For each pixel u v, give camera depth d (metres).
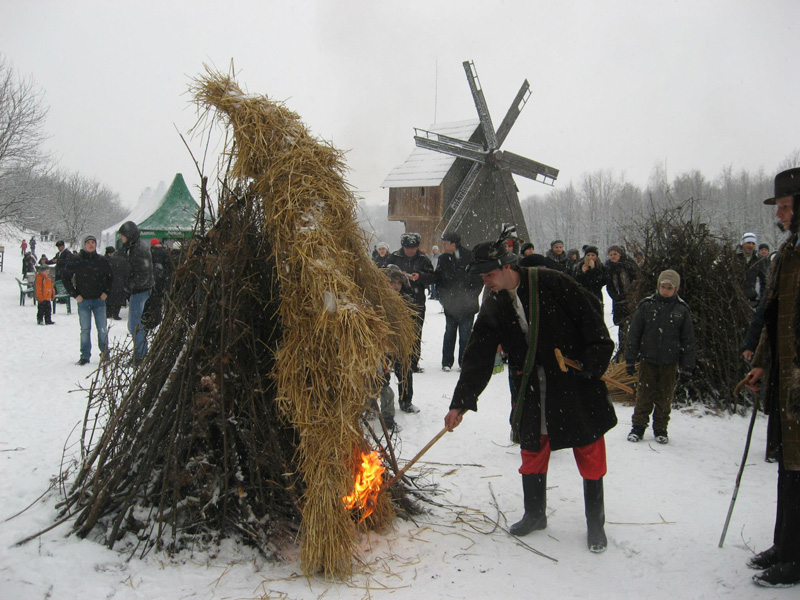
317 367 3.27
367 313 3.34
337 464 3.29
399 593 3.16
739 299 7.24
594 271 9.00
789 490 3.21
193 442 3.66
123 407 3.81
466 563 3.50
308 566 3.27
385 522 3.88
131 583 3.16
